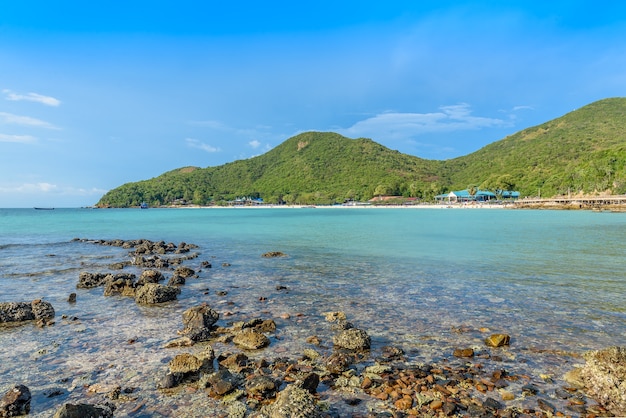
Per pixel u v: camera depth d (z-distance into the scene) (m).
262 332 11.59
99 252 31.84
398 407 7.33
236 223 76.00
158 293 15.31
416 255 28.08
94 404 7.45
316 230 54.69
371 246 34.22
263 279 19.73
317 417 6.64
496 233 46.53
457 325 12.22
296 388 7.18
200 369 8.80
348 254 29.05
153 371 8.95
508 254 28.16
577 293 16.22
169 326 12.25
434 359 9.62
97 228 62.44
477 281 18.72
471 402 7.46
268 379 8.12
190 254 29.86
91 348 10.38
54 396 7.80
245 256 28.53
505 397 7.67
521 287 17.38
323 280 19.33
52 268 23.59
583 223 64.75
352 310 13.95
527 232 47.56
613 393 7.55
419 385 8.12
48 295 16.55
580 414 7.12
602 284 17.94
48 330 11.88
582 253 28.44
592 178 141.38
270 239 42.03
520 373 8.79
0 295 16.56
